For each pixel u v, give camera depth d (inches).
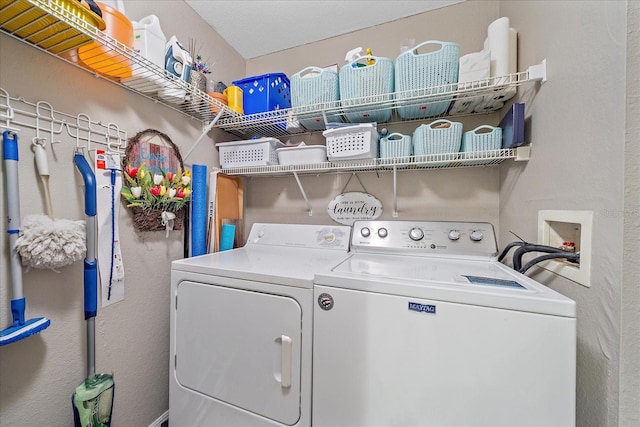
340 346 32.3
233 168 62.1
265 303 36.8
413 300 29.3
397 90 47.8
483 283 30.2
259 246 64.2
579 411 28.0
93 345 36.5
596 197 25.5
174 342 43.7
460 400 27.1
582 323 27.5
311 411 33.8
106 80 41.1
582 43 28.0
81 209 37.5
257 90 60.8
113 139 42.1
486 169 56.0
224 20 62.1
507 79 42.2
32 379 32.5
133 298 45.2
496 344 26.1
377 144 54.2
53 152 34.4
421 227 51.9
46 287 33.7
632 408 22.1
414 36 60.8
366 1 56.6
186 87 46.4
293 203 72.5
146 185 45.4
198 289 41.9
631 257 22.0
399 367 29.5
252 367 37.3
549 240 35.4
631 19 22.0
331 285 33.2
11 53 30.7
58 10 27.0
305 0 56.2
